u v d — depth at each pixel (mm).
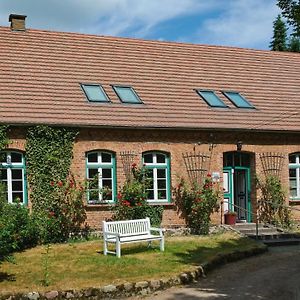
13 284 11766
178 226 20000
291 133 21953
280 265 14852
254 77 24766
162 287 12164
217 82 23578
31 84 19906
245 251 16141
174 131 20109
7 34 22328
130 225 16172
